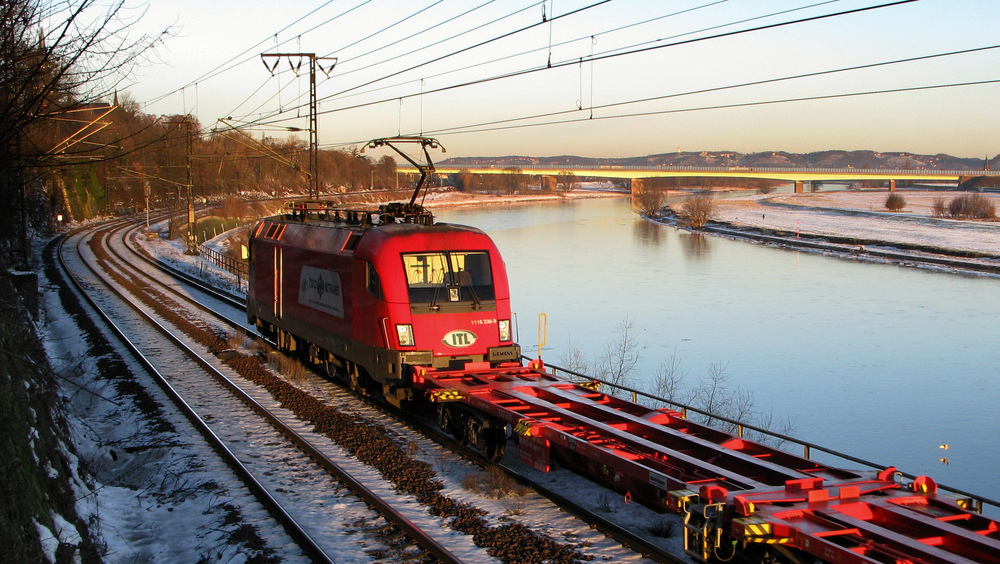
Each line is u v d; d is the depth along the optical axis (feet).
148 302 94.53
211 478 34.91
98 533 29.37
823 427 56.54
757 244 209.36
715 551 21.90
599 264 159.33
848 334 90.68
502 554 26.04
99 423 46.55
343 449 38.68
